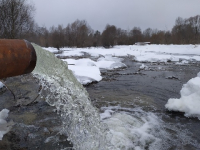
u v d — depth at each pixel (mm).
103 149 3410
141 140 4066
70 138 3711
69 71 3426
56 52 24062
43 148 3633
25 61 1931
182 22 41844
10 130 4133
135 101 6391
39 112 4930
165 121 4938
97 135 3459
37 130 4164
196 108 5016
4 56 1770
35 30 27109
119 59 18922
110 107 5809
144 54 23844
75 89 3320
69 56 20062
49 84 3006
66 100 3252
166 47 31828
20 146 3660
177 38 40031
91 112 3543
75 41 39219
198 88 5371
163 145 3936
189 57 19672
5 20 18266
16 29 19094
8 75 1908
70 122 3715
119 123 4648
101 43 43906
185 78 10164
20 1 18656
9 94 6023
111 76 10469
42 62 2617
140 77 10344
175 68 13758
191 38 38312
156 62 17375
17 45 1891
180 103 5352
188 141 4082
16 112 4922
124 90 7691
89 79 8656
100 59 17172
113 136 4023
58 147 3662
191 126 4680
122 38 46656
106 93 7234
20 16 19203
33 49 2029
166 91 7605
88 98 3768
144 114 5344
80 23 42094
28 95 5977
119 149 3670
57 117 4688
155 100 6523
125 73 11547
